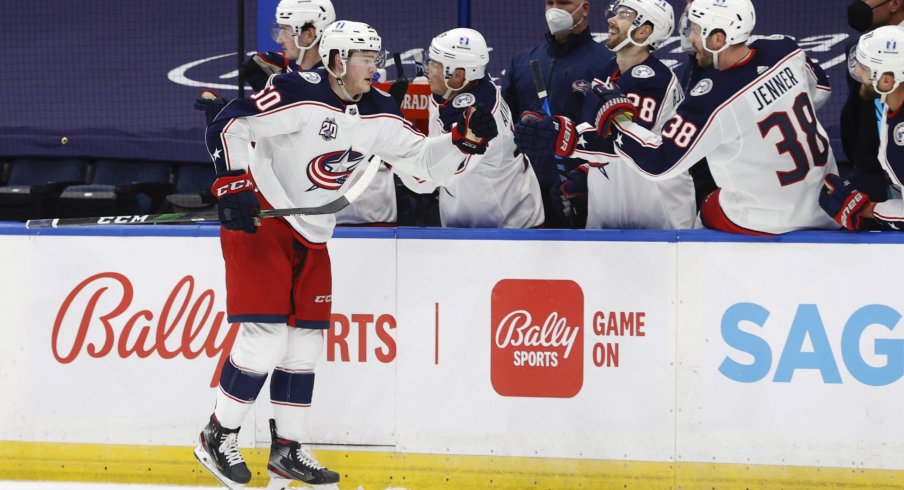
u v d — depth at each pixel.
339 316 15.03
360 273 14.97
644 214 15.40
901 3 15.35
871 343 14.12
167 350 15.27
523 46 23.36
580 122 17.64
